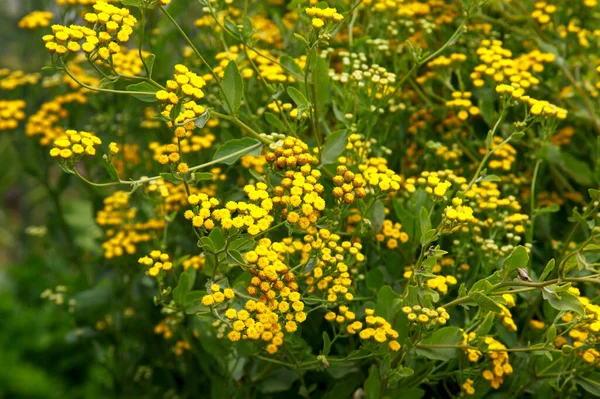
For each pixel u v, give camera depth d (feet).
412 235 2.52
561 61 2.86
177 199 2.81
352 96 2.58
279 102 2.48
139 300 3.13
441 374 2.40
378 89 2.70
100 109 3.19
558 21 2.99
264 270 2.14
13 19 6.15
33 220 6.17
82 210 5.12
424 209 2.27
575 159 2.77
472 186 2.61
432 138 2.91
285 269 2.15
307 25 2.67
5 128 3.07
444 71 2.76
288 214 2.17
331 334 2.63
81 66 3.43
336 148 2.40
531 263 2.66
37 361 4.62
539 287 2.15
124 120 3.14
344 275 2.28
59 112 3.15
